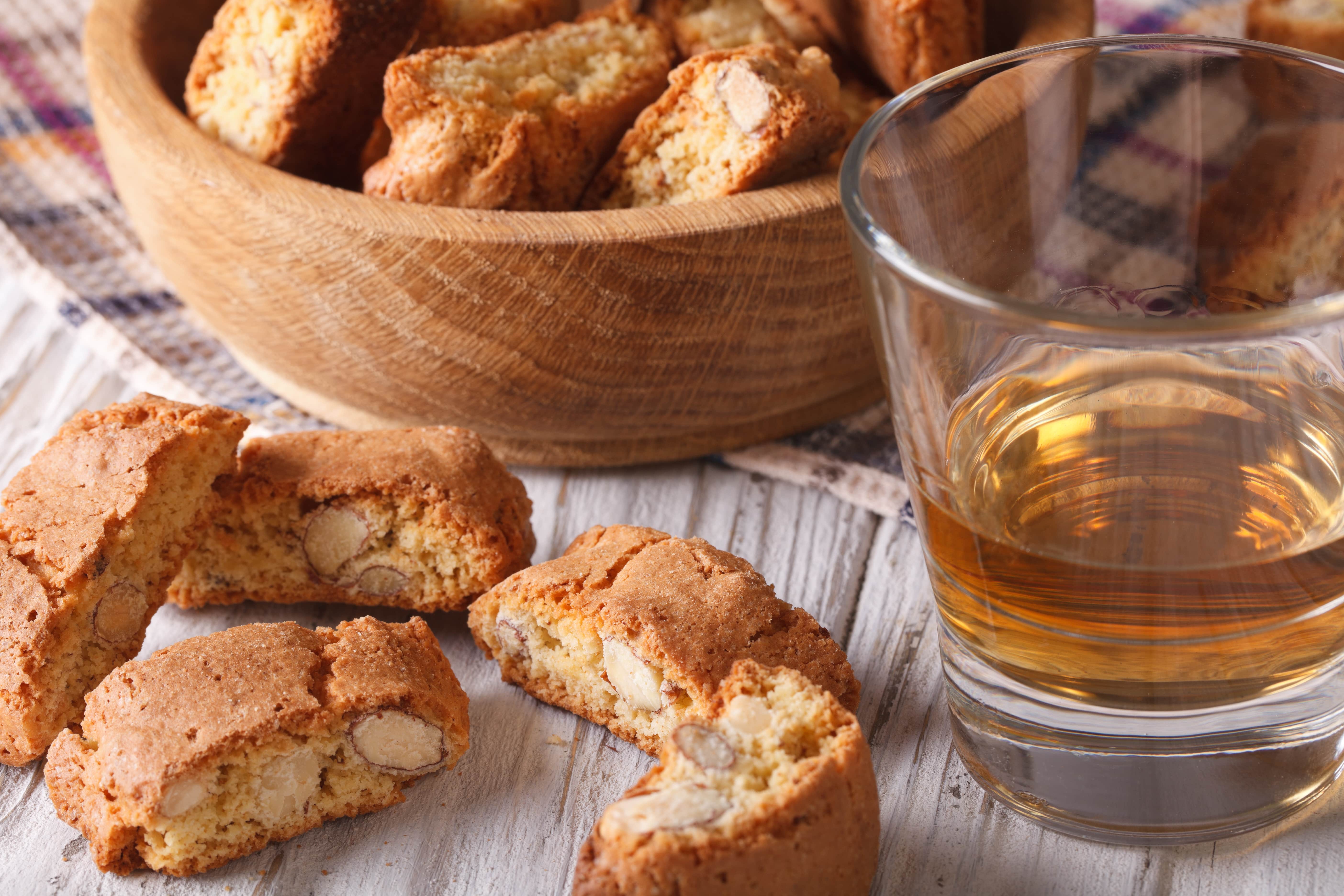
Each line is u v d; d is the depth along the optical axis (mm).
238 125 492
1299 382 402
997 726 410
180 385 507
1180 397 407
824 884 393
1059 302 441
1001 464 407
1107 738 400
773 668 412
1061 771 405
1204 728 397
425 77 473
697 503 484
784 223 453
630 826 386
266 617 458
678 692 419
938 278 379
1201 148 433
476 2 508
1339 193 413
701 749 398
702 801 390
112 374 520
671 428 484
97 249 552
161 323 529
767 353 471
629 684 424
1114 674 394
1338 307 368
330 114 490
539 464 491
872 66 513
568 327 459
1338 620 393
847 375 488
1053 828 413
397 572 453
